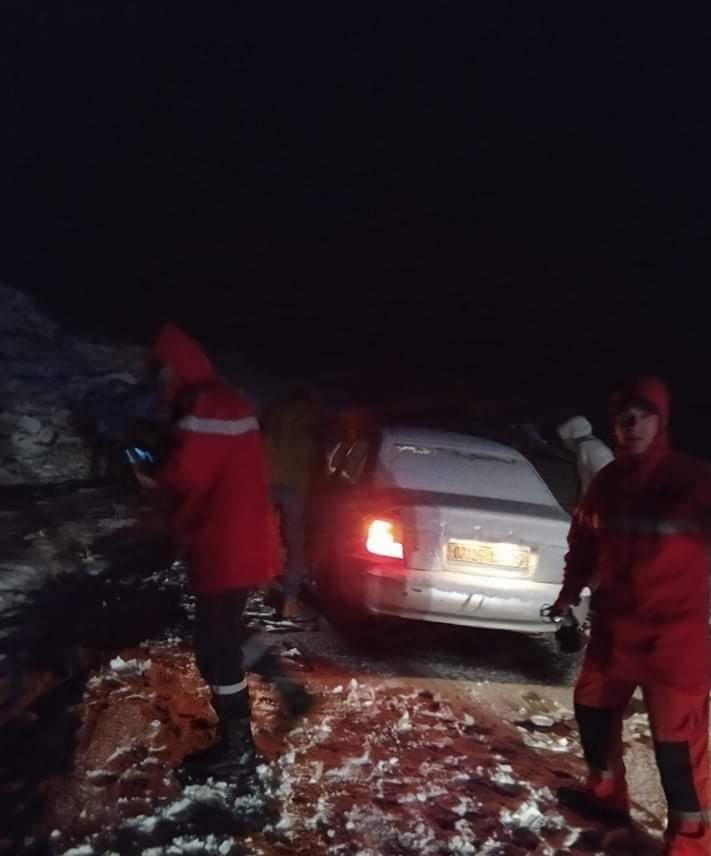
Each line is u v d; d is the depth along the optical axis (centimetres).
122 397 1045
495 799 372
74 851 312
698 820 319
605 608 334
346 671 495
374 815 351
